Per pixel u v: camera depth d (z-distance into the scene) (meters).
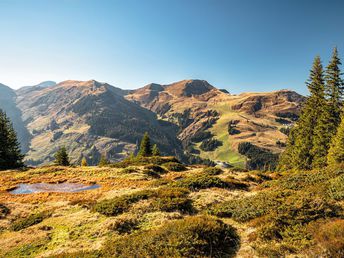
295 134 58.38
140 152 75.88
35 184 38.25
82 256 11.11
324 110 40.69
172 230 11.69
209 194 20.70
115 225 14.55
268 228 11.36
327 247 8.83
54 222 17.33
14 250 13.74
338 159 33.59
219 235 11.55
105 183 36.12
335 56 40.66
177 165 47.31
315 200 13.26
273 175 35.31
